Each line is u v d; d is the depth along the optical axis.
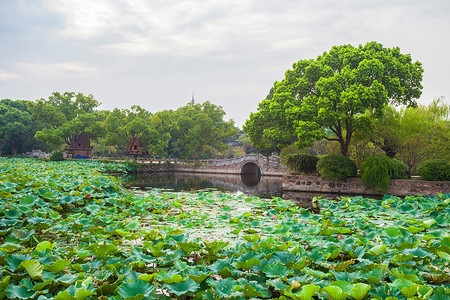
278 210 9.41
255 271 3.61
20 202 6.85
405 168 17.58
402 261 3.85
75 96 49.78
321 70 19.69
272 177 34.44
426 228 6.38
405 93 20.16
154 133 40.12
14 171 14.14
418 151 19.31
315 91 20.56
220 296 2.94
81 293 2.73
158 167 40.38
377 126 19.48
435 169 15.95
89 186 10.23
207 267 3.69
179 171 43.12
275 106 20.09
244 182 26.36
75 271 3.63
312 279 3.35
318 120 17.98
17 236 5.05
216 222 7.58
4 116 48.53
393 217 8.05
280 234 5.96
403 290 2.88
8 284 3.02
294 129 20.12
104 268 3.72
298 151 28.73
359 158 21.47
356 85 17.91
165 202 10.60
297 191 18.41
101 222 7.03
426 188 15.69
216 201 11.39
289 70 21.81
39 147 52.09
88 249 4.02
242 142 61.91
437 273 3.55
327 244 4.72
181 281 3.12
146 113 45.06
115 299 2.86
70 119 48.91
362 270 3.78
